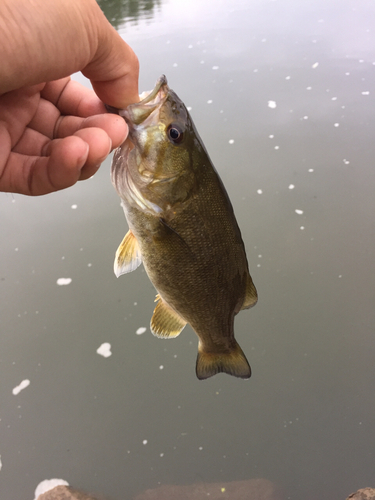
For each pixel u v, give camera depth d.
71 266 0.82
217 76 1.23
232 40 1.45
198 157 0.24
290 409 0.63
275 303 0.72
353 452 0.57
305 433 0.60
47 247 0.85
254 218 0.83
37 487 0.57
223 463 0.59
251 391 0.65
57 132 0.21
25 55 0.15
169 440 0.62
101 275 0.80
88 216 0.90
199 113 1.08
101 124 0.19
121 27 1.69
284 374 0.66
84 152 0.17
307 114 1.05
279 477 0.57
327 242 0.78
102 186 0.96
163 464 0.59
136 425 0.63
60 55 0.15
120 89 0.19
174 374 0.69
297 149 0.96
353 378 0.63
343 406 0.61
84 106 0.22
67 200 0.94
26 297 0.78
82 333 0.73
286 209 0.84
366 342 0.66
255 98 1.13
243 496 0.55
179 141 0.24
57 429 0.63
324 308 0.70
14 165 0.19
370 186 0.85
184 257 0.25
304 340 0.68
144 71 1.27
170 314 0.29
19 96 0.20
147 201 0.24
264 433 0.61
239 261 0.28
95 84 0.19
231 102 1.12
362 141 0.95
